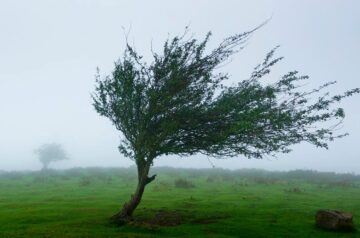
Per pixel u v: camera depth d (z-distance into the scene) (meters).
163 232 24.81
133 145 27.27
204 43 26.03
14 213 32.84
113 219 27.66
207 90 25.98
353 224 27.41
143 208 35.09
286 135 23.95
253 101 24.45
